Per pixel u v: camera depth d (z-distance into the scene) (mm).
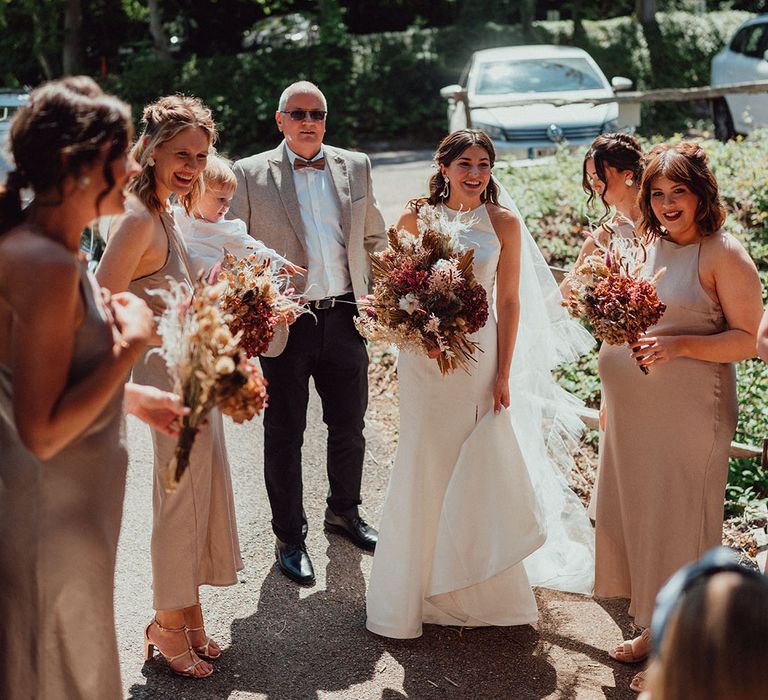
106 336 2611
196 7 23469
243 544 4891
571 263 7875
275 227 4594
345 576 4629
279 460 4621
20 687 2670
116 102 2498
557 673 3889
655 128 19312
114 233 3414
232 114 19562
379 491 5500
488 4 21453
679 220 3695
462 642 4109
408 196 13062
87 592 2699
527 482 4102
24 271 2395
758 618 1512
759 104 14391
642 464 3812
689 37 21359
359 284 4723
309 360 4652
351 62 20422
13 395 2445
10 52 22500
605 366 3887
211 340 2730
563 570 4586
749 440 5543
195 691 3725
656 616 1617
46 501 2611
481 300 3814
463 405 4082
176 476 2729
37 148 2416
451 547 4051
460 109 13500
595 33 21562
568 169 9859
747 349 3635
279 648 4039
